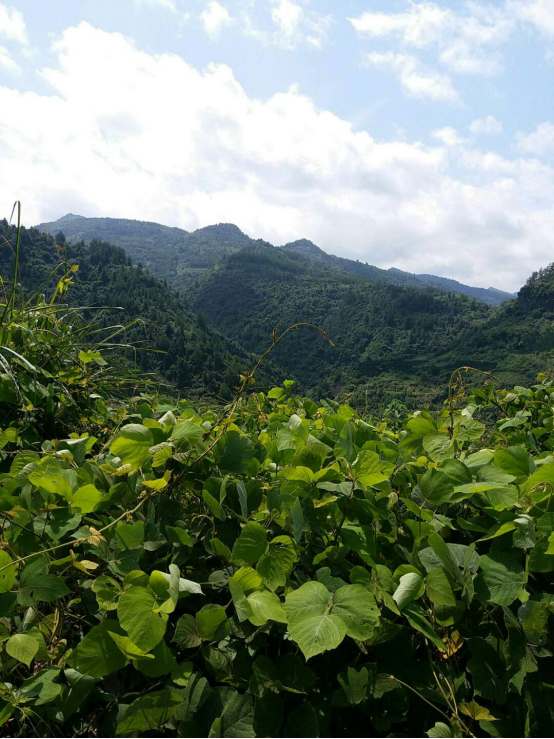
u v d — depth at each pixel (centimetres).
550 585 119
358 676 97
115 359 362
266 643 104
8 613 107
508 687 98
